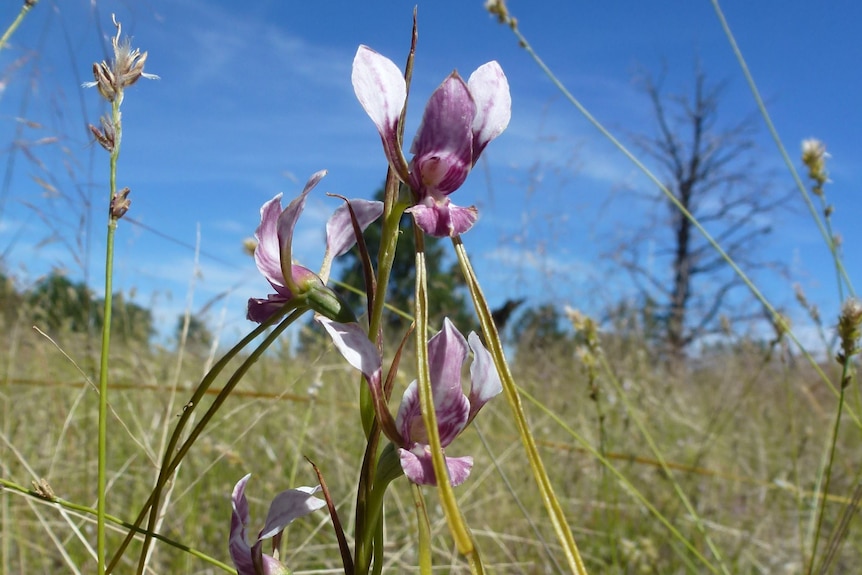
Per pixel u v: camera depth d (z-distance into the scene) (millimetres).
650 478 358
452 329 120
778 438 451
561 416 421
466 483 349
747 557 321
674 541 327
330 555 290
